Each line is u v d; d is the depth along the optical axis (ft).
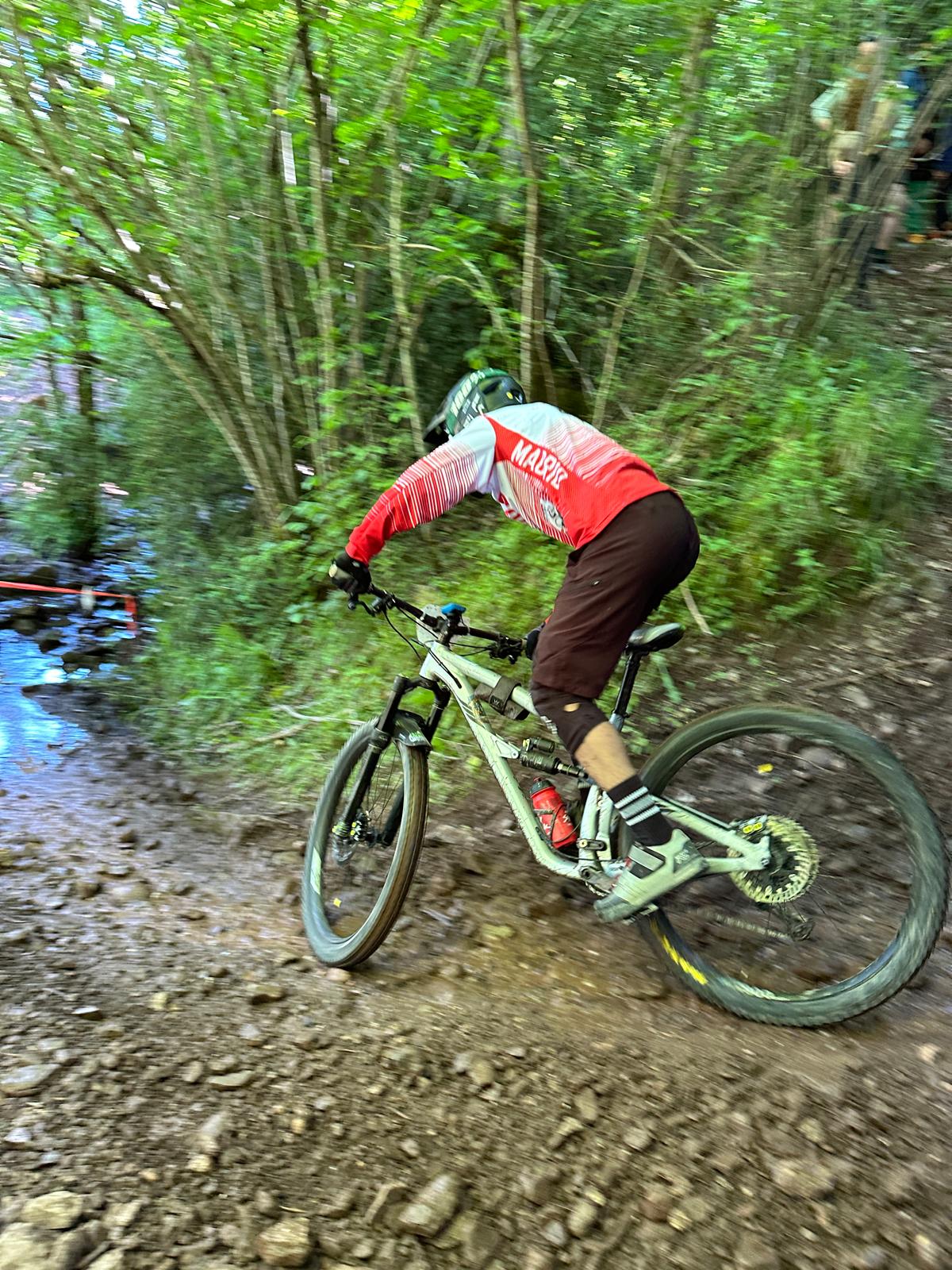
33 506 20.92
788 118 17.57
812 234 17.49
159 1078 7.01
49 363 19.98
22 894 10.02
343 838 9.49
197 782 13.39
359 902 9.86
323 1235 5.87
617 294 18.07
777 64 16.47
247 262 17.42
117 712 15.64
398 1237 5.94
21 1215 5.66
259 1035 7.64
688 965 8.40
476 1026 7.96
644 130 16.11
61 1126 6.42
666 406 15.56
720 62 15.79
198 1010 7.96
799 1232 6.05
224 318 17.28
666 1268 5.84
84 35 13.88
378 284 17.21
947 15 16.24
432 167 13.93
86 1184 5.97
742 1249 5.91
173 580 18.49
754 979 8.47
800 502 14.12
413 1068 7.36
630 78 16.76
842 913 8.80
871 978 7.75
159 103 15.14
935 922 7.53
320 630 15.65
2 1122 6.40
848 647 13.04
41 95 14.40
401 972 8.89
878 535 14.33
